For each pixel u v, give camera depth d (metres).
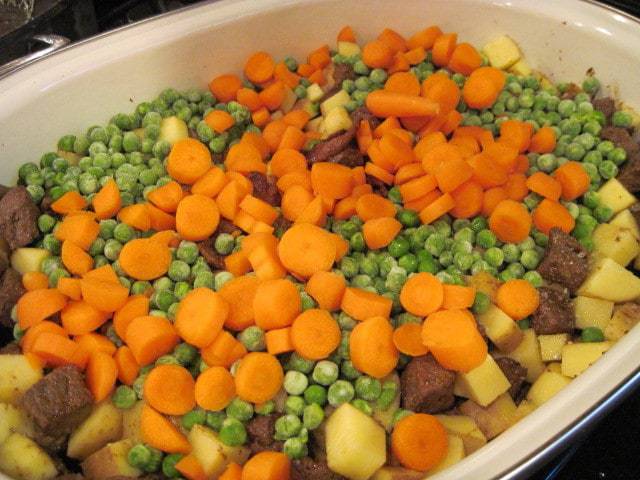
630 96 0.34
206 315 0.25
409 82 0.35
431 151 0.31
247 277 0.28
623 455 0.28
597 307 0.28
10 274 0.28
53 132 0.32
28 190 0.31
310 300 0.27
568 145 0.34
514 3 0.36
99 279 0.27
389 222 0.29
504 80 0.36
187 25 0.34
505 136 0.33
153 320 0.26
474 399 0.25
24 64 0.32
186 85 0.35
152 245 0.29
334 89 0.37
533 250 0.30
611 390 0.22
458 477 0.20
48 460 0.24
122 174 0.32
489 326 0.27
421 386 0.25
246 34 0.35
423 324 0.26
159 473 0.24
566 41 0.35
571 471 0.28
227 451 0.24
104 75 0.33
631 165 0.32
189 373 0.26
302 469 0.23
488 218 0.31
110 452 0.24
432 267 0.29
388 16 0.37
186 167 0.32
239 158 0.32
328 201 0.31
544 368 0.27
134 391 0.26
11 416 0.24
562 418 0.21
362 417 0.24
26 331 0.27
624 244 0.30
